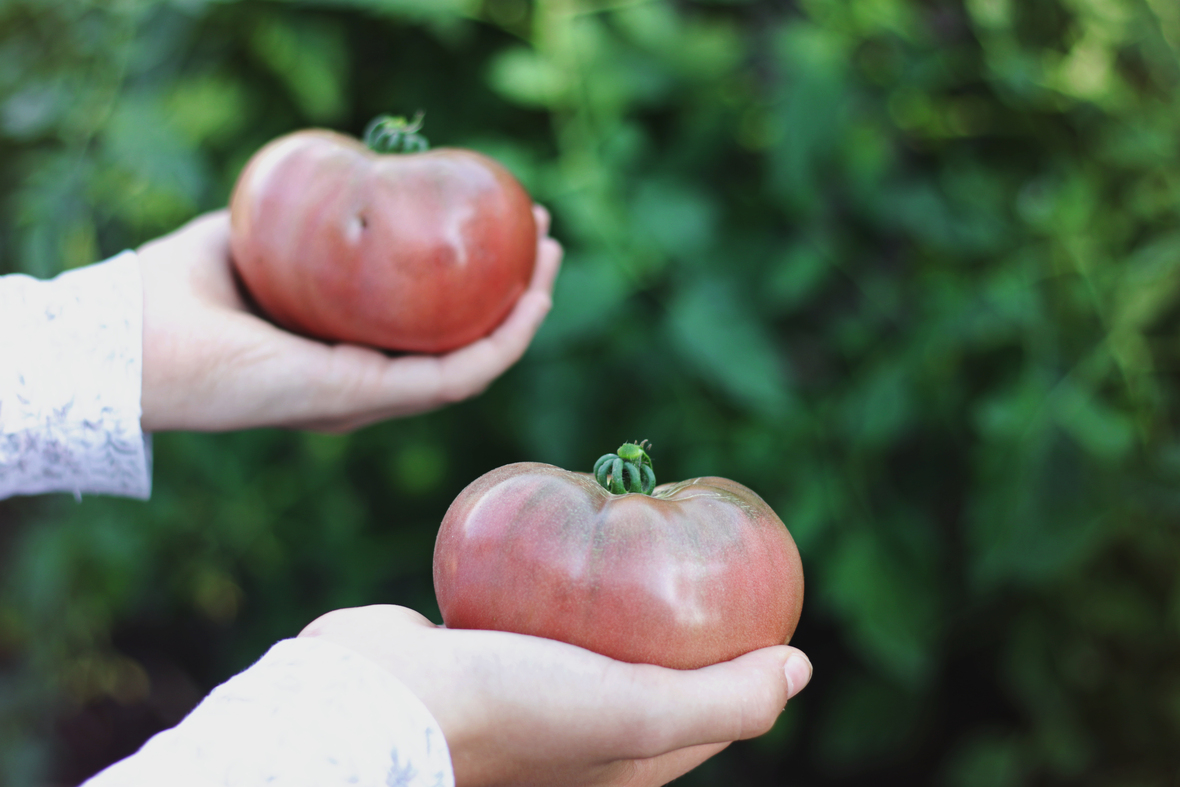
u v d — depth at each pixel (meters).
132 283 0.50
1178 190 0.59
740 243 0.61
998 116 0.61
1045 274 0.59
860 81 0.60
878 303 0.60
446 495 0.66
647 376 0.60
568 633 0.37
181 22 0.59
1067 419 0.56
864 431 0.58
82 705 0.77
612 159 0.59
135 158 0.58
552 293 0.56
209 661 0.79
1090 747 0.63
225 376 0.49
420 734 0.36
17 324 0.48
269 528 0.67
